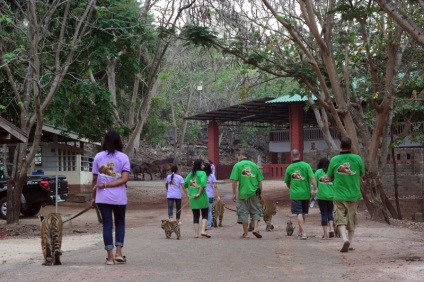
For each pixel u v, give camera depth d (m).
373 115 21.69
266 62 20.08
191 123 66.44
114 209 8.88
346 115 18.36
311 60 17.33
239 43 18.77
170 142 70.12
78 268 8.50
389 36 16.50
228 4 17.91
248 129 66.06
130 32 21.23
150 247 11.59
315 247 11.66
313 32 17.00
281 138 49.06
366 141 19.77
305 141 44.78
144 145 68.69
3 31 18.41
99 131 26.00
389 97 17.36
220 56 38.91
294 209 13.40
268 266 8.96
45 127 29.42
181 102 63.91
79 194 30.53
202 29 18.11
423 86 17.48
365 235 14.32
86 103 24.06
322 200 13.39
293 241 12.88
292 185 13.38
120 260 8.98
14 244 12.73
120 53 24.09
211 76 52.88
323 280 7.60
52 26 21.19
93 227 17.88
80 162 32.41
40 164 31.62
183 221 19.30
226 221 19.41
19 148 18.44
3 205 20.88
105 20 20.44
